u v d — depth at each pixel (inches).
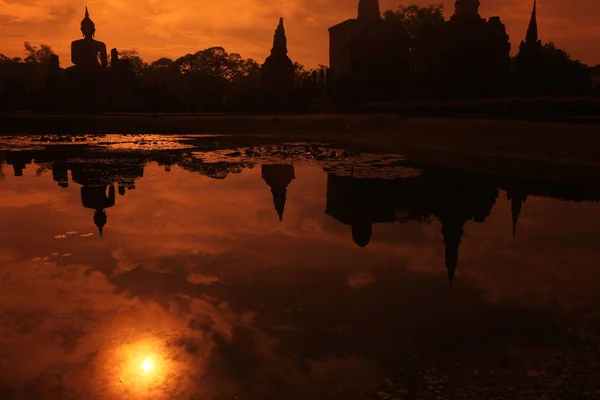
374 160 784.3
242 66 3774.6
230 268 273.9
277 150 926.4
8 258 290.5
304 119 1507.1
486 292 238.1
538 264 282.4
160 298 230.8
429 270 271.0
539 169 669.3
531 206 450.3
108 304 224.2
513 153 830.5
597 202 468.1
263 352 179.9
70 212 411.2
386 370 166.9
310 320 206.2
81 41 2245.3
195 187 534.3
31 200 459.2
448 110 1298.0
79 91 2196.1
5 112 2018.9
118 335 194.2
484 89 1743.4
